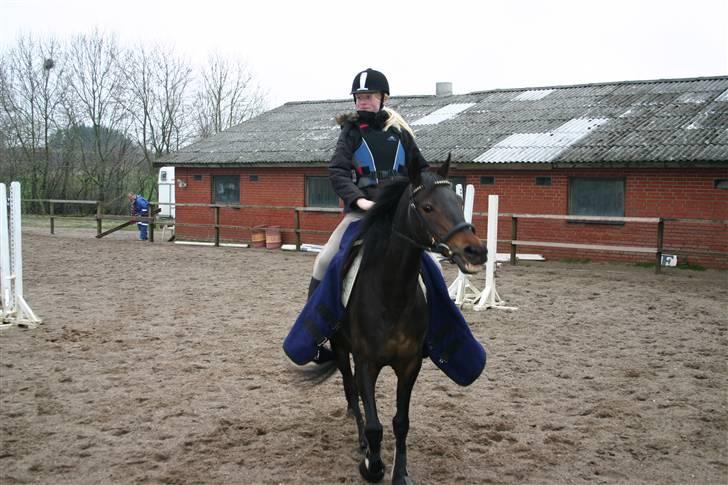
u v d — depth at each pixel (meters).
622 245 15.10
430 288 4.14
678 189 14.38
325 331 4.04
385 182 3.87
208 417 5.13
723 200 13.89
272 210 20.38
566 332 8.19
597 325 8.59
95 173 37.81
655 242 14.70
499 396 5.71
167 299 10.30
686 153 13.91
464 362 4.30
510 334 8.06
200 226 20.06
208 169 21.70
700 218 14.15
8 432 4.77
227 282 12.16
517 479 4.11
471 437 4.77
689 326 8.55
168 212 29.05
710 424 5.06
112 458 4.34
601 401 5.58
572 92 19.95
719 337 7.93
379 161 4.30
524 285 11.91
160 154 38.84
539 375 6.34
